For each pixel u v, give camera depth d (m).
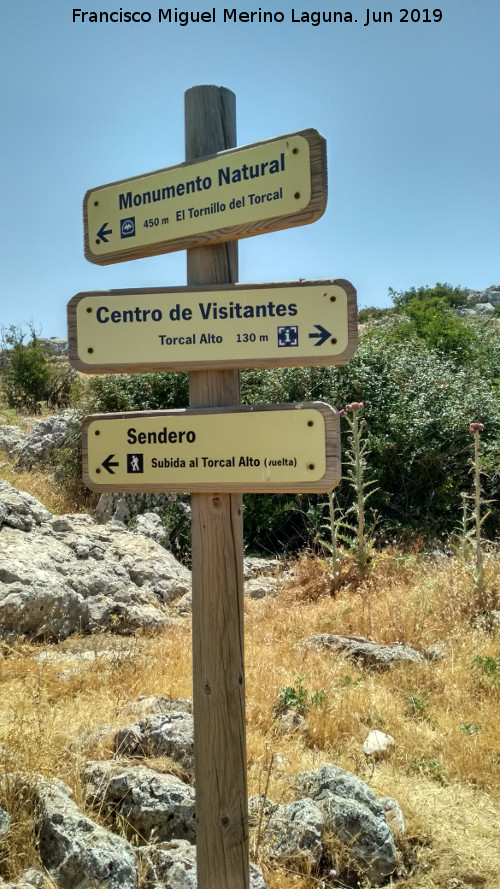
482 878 3.23
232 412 2.53
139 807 3.20
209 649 2.58
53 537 7.45
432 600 6.55
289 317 2.49
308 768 3.93
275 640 6.06
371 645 5.65
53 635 6.10
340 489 10.09
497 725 4.37
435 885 3.20
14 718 3.76
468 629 5.96
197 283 2.67
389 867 3.22
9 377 21.44
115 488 2.67
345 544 9.45
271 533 10.11
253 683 4.82
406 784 3.92
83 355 2.68
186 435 2.58
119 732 3.76
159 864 2.87
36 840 2.90
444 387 10.88
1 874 2.76
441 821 3.60
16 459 13.58
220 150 2.69
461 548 7.83
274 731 4.33
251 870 2.92
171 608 7.27
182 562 9.33
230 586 2.58
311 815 3.27
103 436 2.69
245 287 2.53
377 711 4.60
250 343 2.53
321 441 2.43
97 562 7.21
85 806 3.22
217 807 2.56
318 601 7.40
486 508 9.74
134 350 2.64
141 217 2.75
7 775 3.08
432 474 10.10
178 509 10.07
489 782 3.94
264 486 2.49
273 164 2.47
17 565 6.21
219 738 2.56
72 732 3.92
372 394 10.50
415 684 5.06
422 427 9.97
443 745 4.24
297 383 10.86
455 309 37.44
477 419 10.34
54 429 13.70
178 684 4.73
